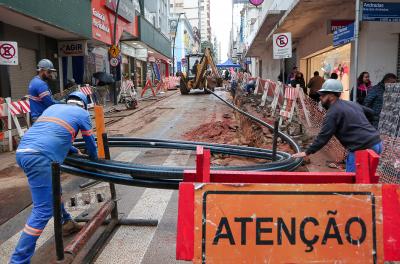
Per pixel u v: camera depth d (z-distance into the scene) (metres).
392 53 11.17
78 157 4.23
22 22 13.98
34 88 6.79
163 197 5.89
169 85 42.03
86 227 3.86
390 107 6.49
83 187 6.41
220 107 20.05
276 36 12.16
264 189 2.33
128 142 6.04
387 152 6.00
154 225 4.83
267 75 34.97
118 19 24.88
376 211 2.37
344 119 4.25
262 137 10.02
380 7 8.77
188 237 2.29
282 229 2.32
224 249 2.30
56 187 3.17
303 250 2.32
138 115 17.28
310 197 2.34
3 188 6.49
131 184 4.00
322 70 18.05
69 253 3.40
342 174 2.64
